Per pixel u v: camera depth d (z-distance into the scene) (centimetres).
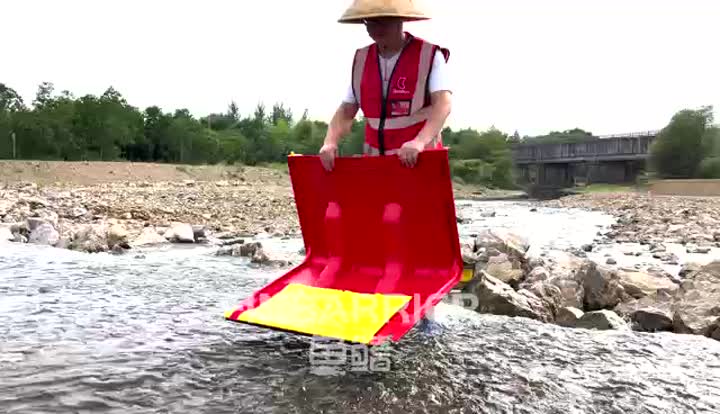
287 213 1708
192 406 256
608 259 835
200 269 648
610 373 312
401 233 366
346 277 382
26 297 468
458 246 352
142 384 281
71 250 789
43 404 255
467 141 8150
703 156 4906
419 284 357
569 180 7731
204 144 7544
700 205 2400
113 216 1266
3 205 1232
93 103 6247
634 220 1700
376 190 376
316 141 8700
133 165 4219
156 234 963
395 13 364
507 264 614
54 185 3127
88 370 298
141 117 7125
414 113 388
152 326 388
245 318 334
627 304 508
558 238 1253
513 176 7731
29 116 5728
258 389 277
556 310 489
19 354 322
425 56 380
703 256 933
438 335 381
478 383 291
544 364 324
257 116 10181
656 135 5553
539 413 257
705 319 423
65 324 388
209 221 1338
